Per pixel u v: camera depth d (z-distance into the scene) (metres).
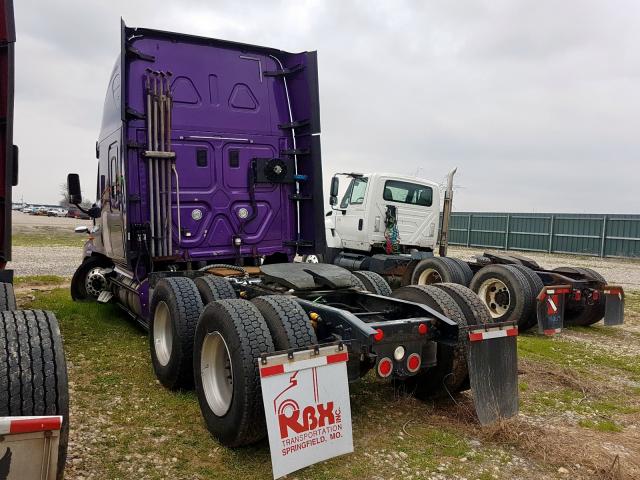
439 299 4.05
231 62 6.10
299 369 2.96
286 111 6.41
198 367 3.70
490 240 29.62
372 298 4.39
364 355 3.46
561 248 26.41
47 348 2.61
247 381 3.11
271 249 6.25
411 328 3.60
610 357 6.36
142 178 5.63
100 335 6.34
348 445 3.09
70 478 2.95
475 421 3.95
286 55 6.42
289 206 6.39
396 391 4.49
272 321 3.39
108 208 6.73
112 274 7.84
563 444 3.59
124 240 5.66
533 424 3.98
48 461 2.03
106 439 3.48
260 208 6.20
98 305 7.78
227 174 6.01
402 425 3.87
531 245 27.67
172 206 5.70
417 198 10.93
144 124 5.64
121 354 5.56
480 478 3.12
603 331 8.28
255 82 6.23
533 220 27.50
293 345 3.26
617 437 3.83
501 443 3.60
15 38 3.61
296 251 6.42
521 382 5.12
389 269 9.67
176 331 4.29
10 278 3.78
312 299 4.35
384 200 10.41
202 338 3.63
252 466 3.19
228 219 6.01
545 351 6.50
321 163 6.20
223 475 3.07
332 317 3.53
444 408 4.21
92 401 4.18
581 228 25.56
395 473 3.15
